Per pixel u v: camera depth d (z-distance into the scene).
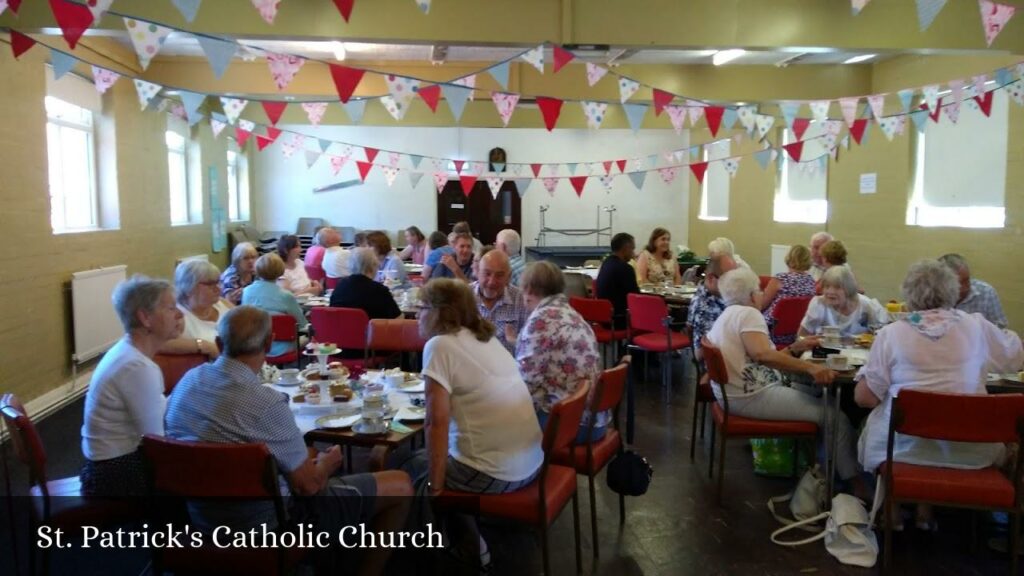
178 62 7.65
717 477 3.90
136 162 7.28
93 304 5.99
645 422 4.95
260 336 2.23
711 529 3.29
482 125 10.69
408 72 7.94
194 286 3.57
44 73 5.35
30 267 5.12
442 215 13.18
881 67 7.54
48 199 5.41
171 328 2.54
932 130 6.84
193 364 3.37
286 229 12.93
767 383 3.53
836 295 4.15
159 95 7.62
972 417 2.60
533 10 4.89
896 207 7.25
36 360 5.20
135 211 7.23
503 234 5.84
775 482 3.84
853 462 3.41
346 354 4.67
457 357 2.54
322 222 12.74
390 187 13.05
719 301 4.38
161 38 3.14
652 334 5.88
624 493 3.15
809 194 9.03
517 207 13.34
